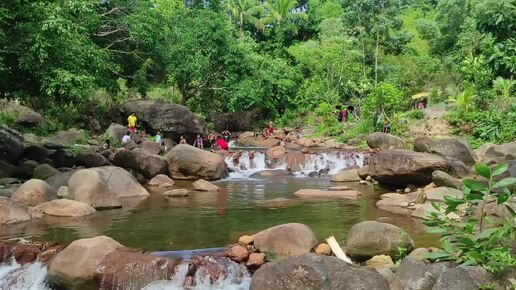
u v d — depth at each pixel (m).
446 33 37.53
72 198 10.05
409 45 38.72
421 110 22.38
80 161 14.34
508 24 17.44
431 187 10.98
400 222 8.53
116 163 14.08
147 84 23.66
